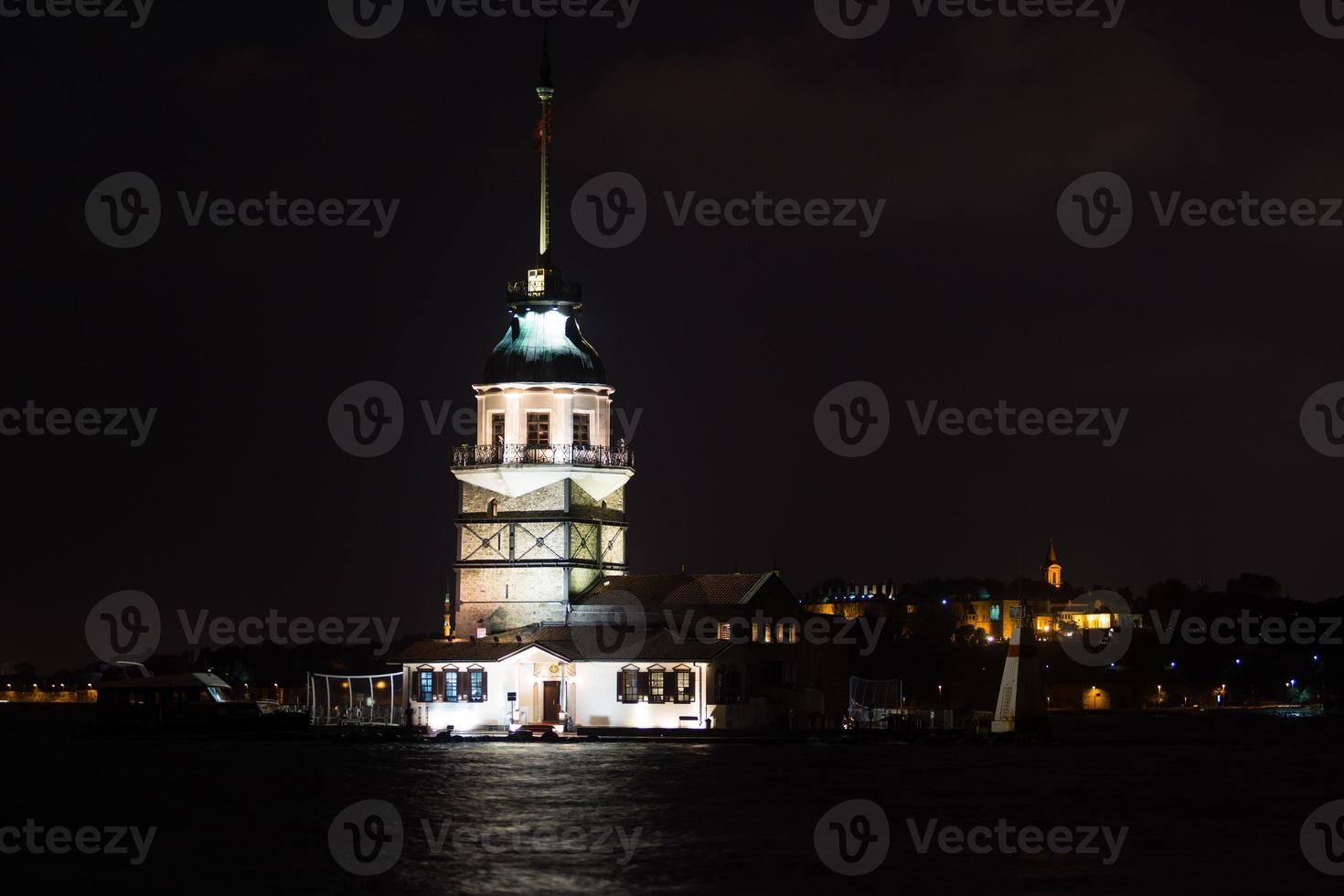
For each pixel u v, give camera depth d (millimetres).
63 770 122250
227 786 109562
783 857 81812
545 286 153750
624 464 153875
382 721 159875
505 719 145375
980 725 151250
